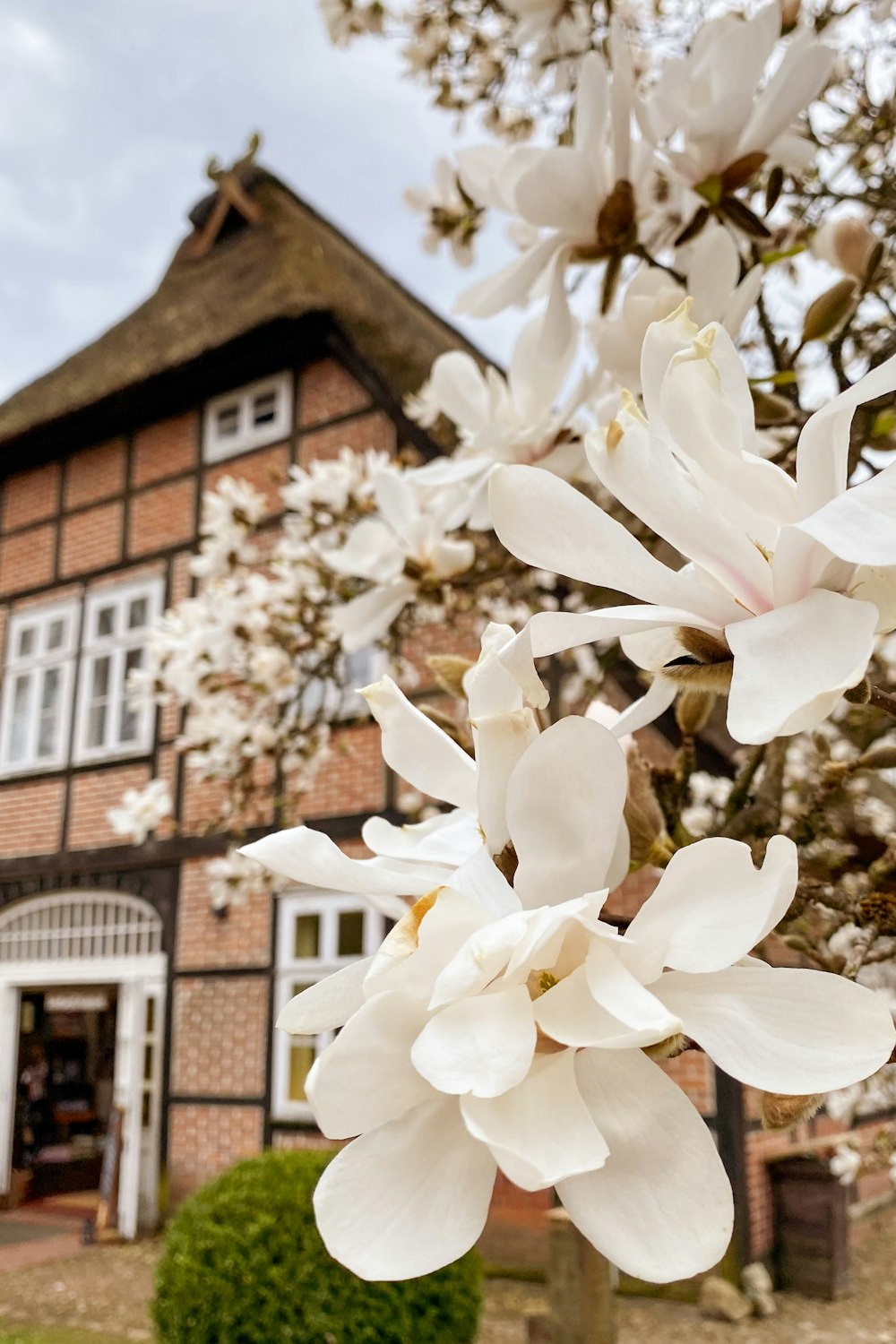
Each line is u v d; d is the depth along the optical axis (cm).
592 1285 407
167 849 845
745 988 48
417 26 309
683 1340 555
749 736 48
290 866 58
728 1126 608
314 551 470
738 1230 604
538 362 123
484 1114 47
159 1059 813
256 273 1010
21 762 975
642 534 127
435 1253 46
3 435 1036
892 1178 368
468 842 62
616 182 115
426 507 196
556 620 53
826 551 54
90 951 892
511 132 303
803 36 109
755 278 100
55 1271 716
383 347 826
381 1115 49
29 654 1020
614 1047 45
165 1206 786
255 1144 753
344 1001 56
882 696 62
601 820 52
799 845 102
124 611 958
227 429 945
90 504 1016
